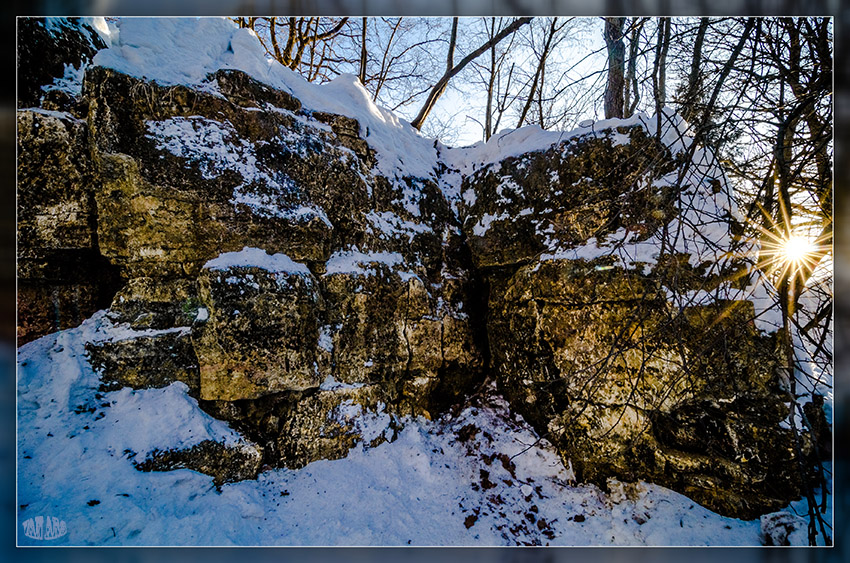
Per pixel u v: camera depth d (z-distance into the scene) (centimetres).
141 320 311
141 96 305
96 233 312
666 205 248
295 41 888
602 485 328
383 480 333
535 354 378
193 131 323
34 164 290
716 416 308
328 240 371
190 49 345
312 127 396
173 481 262
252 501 280
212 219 321
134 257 307
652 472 317
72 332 303
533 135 464
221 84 346
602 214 370
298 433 328
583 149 395
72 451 253
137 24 329
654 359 312
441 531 303
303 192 370
